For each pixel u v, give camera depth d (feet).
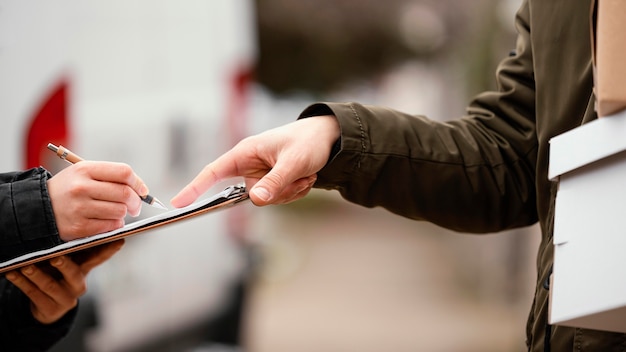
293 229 50.62
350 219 57.31
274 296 29.53
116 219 5.59
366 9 66.03
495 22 28.84
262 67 63.98
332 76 67.51
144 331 11.48
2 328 6.50
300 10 61.98
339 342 22.03
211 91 13.44
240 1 14.61
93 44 10.53
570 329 5.19
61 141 9.84
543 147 5.58
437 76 68.74
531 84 6.13
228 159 5.79
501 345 21.75
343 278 33.78
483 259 29.63
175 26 12.48
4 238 5.48
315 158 5.71
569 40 5.50
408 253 41.04
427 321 24.99
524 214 6.21
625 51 4.20
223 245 13.75
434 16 66.18
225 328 13.85
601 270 4.16
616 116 4.30
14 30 9.45
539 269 5.59
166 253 12.09
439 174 6.03
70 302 6.24
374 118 5.97
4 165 9.32
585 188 4.43
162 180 11.98
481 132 6.21
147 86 11.70
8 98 9.37
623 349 5.02
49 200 5.51
